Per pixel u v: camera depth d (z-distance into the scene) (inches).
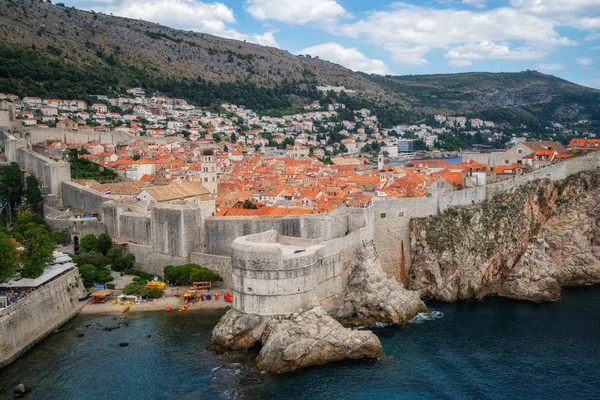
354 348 3486.7
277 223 4525.1
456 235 4810.5
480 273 4741.6
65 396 3048.7
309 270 3646.7
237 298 3663.9
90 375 3272.6
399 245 4776.1
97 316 4168.3
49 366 3385.8
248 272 3575.3
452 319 4183.1
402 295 4229.8
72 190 6589.6
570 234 5191.9
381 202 4670.3
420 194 6569.9
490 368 3398.1
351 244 4286.4
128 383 3176.7
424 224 4815.5
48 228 5876.0
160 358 3476.9
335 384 3181.6
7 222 6368.1
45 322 3853.3
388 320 4077.3
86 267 4761.3
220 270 4635.8
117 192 6653.5
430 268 4682.6
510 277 4817.9
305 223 4394.7
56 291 4077.3
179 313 4190.5
